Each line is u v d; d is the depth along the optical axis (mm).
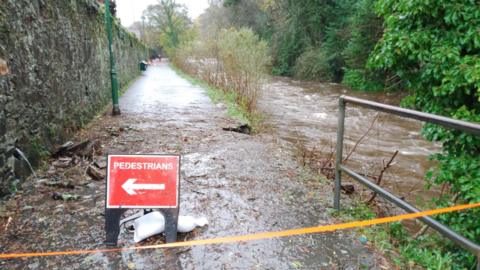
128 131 6113
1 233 2541
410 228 3783
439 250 2965
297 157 5289
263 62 10430
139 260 2236
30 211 2908
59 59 4863
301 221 2848
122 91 12406
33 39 3896
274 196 3377
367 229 2730
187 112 8391
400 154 6816
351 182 4691
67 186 3428
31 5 3867
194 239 2502
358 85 17500
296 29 26062
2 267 2145
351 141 7785
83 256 2270
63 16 5152
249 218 2877
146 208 2346
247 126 7402
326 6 24078
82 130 5945
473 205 2123
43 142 4105
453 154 3779
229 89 11070
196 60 18000
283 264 2230
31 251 2322
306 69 24109
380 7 4570
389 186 5023
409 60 4281
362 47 17141
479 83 3514
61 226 2666
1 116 3059
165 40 51125
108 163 2318
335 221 2861
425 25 4148
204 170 4121
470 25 3768
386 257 2355
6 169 3123
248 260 2266
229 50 10961
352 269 2197
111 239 2363
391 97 14641
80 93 6086
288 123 9531
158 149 5000
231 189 3529
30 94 3752
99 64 8172
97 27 8086
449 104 4051
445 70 3840
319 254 2357
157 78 19547
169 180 2361
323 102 13773
